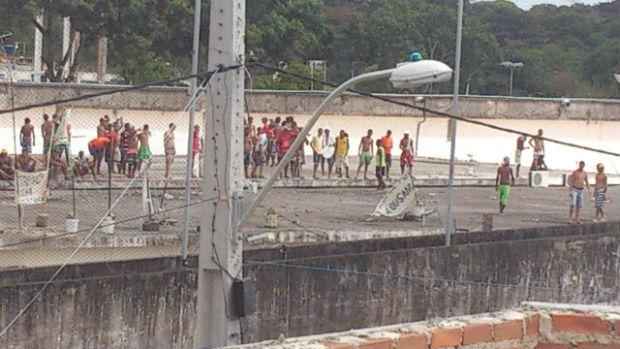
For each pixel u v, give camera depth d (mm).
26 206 21219
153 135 31656
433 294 18891
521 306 8008
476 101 41000
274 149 29922
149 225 19688
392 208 24516
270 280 16156
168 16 40062
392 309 18188
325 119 37594
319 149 31062
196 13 15422
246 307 11016
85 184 24312
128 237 18500
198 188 25672
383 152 31109
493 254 20016
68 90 30188
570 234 23172
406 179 24609
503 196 28234
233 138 10883
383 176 31281
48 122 24562
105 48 38562
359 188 30984
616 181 40906
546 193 34344
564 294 21484
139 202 23406
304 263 16672
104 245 18328
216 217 10961
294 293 16531
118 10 39062
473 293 19641
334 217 24375
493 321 7434
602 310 7785
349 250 18766
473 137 41094
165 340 15203
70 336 14109
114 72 50031
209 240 11023
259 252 17172
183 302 15383
